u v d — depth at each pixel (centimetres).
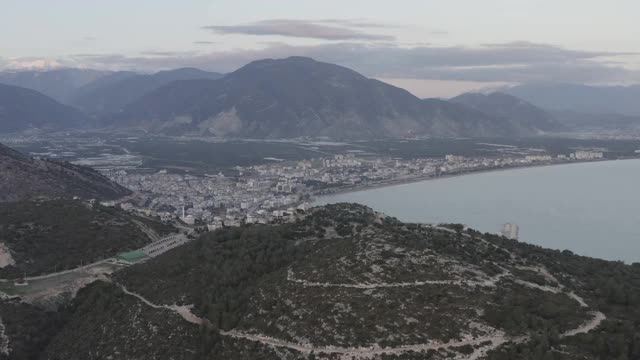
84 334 18588
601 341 14175
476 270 17550
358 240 19462
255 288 17488
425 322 14675
